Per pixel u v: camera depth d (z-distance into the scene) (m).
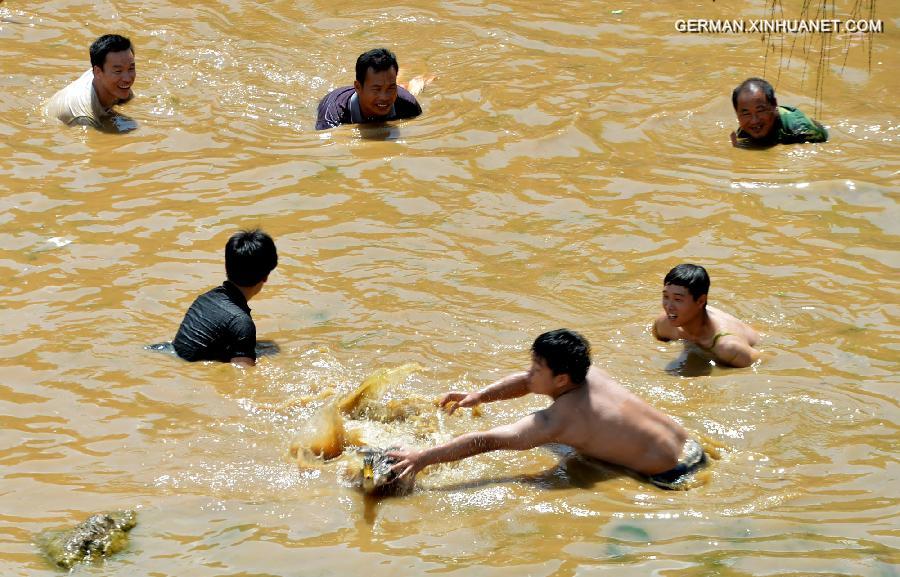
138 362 24.30
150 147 36.16
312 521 18.73
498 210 32.25
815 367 24.09
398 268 28.92
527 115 38.69
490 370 24.05
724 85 40.84
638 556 17.69
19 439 21.30
